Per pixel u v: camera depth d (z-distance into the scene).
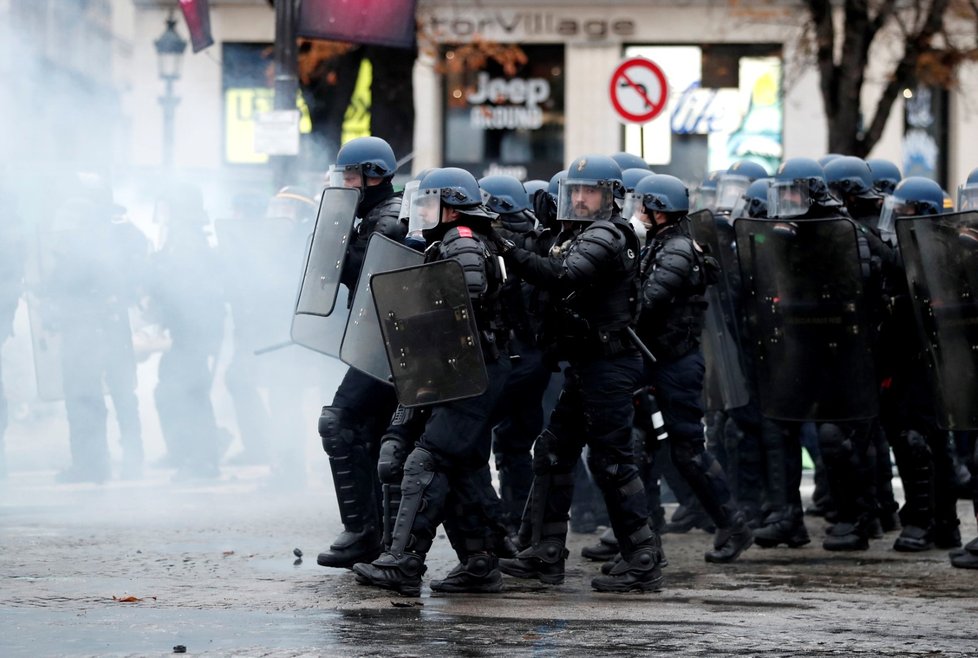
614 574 27.22
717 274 30.83
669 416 30.66
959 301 30.14
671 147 100.06
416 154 100.31
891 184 38.00
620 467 27.05
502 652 20.77
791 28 93.62
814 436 39.50
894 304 32.59
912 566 30.98
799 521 33.84
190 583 26.70
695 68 99.69
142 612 23.61
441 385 25.31
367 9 51.09
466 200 25.69
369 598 25.47
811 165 32.03
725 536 31.33
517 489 31.69
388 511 27.09
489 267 25.50
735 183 37.62
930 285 30.41
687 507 36.25
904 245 30.70
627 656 20.64
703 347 33.72
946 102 98.25
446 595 26.27
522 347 30.66
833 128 69.81
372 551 28.22
